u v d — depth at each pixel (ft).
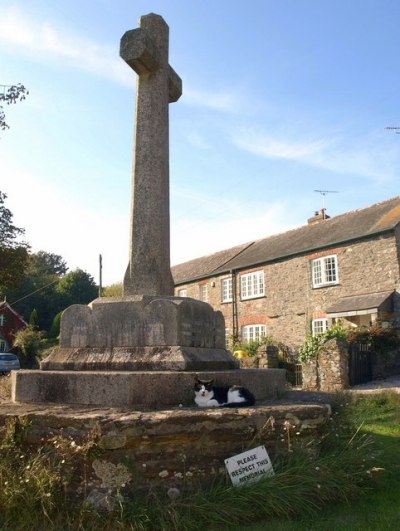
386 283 60.70
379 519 12.88
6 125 68.74
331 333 54.90
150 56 20.29
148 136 20.34
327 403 17.87
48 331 170.19
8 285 88.48
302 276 72.28
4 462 12.89
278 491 13.26
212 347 20.17
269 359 57.93
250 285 81.92
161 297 18.60
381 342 54.90
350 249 65.72
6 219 86.07
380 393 38.19
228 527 12.16
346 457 15.23
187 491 13.23
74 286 187.42
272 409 14.82
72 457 12.79
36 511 12.10
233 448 14.08
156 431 13.02
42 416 13.60
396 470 17.69
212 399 15.62
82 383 15.80
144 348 17.44
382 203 73.72
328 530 12.18
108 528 11.81
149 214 19.71
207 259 105.09
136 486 12.87
